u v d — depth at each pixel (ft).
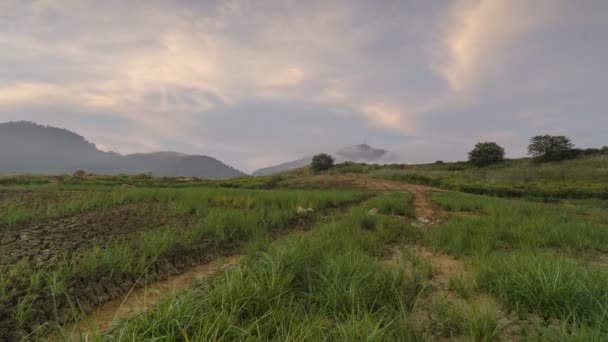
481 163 176.14
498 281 10.47
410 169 191.42
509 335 7.79
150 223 23.30
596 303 8.35
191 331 7.04
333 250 14.44
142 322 7.02
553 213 36.17
